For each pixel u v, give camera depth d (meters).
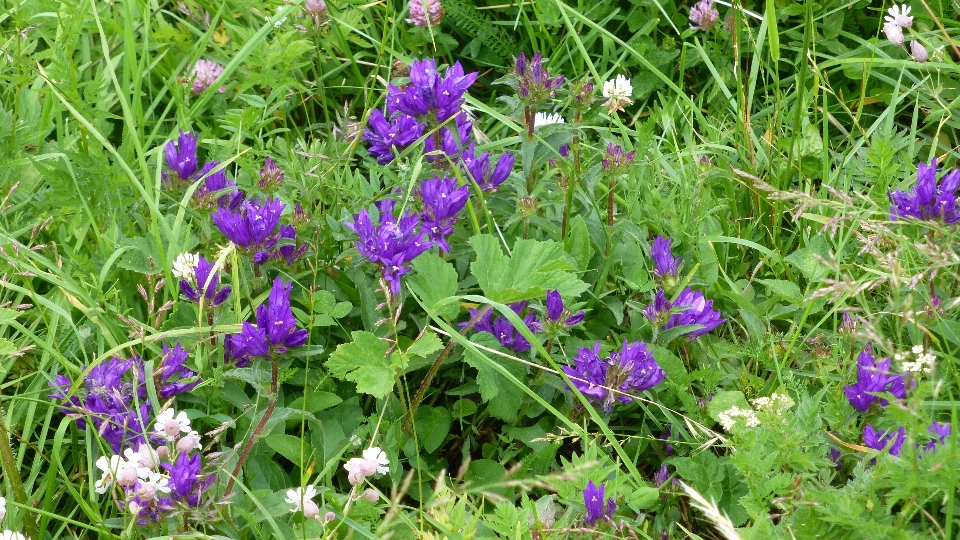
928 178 0.51
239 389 0.51
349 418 0.52
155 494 0.41
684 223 0.62
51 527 0.49
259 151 0.64
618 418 0.55
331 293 0.55
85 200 0.59
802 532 0.40
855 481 0.42
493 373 0.52
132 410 0.47
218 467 0.46
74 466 0.51
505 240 0.60
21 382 0.55
